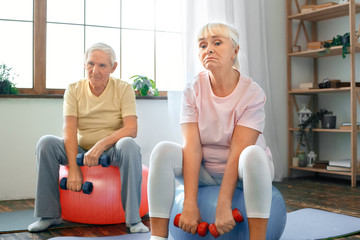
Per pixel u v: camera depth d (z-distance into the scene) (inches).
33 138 113.6
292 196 114.7
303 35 161.0
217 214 49.4
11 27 117.3
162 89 138.5
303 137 159.2
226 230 48.7
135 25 134.7
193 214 50.1
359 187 131.9
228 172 51.8
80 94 84.2
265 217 47.9
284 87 157.5
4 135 110.6
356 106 138.4
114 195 77.4
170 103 129.0
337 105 154.9
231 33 55.5
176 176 53.8
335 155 154.9
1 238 70.9
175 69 139.9
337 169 140.4
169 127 130.3
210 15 134.0
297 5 158.6
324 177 155.3
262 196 47.7
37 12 119.0
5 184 110.6
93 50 81.5
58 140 78.7
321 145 159.9
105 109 83.4
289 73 156.2
